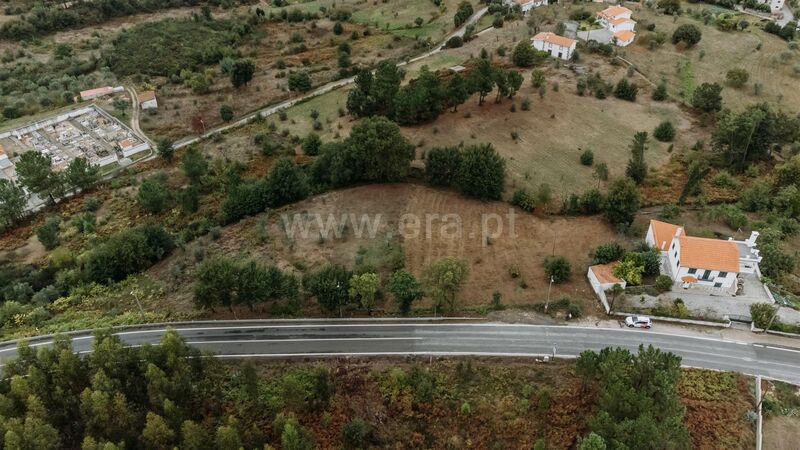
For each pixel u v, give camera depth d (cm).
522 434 7212
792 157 12462
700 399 7619
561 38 18288
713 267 9156
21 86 19412
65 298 10169
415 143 14312
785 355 8325
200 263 10431
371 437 7231
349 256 10669
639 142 12656
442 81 16938
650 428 6319
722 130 13088
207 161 14938
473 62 18700
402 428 7325
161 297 9994
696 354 8350
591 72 17425
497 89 16675
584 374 7438
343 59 19938
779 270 9662
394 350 8556
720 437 7144
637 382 7138
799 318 8806
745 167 13075
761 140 12938
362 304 9300
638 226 11225
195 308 9569
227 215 12019
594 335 8750
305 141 14938
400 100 14850
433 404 7575
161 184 14200
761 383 7869
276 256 10738
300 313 9406
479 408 7488
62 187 14062
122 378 7181
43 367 7262
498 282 9950
